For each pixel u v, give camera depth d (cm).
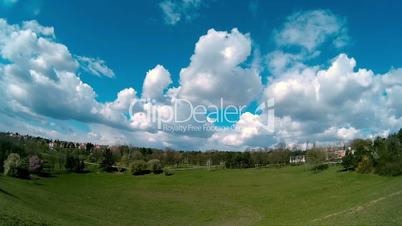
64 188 12619
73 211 7681
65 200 9456
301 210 7438
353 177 10750
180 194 12012
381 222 4319
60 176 16150
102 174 17900
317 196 8856
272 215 7531
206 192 12181
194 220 7800
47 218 5278
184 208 9369
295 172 15288
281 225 6031
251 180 14212
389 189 6838
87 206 8938
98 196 11281
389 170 9650
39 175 15612
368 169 10894
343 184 9975
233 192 11744
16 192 8144
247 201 9869
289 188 11044
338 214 5691
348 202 6850
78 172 18112
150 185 14362
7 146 17562
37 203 7488
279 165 19962
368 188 8162
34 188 10688
